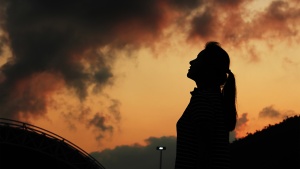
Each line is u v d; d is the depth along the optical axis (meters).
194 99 4.87
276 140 56.84
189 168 4.74
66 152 78.19
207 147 4.62
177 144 4.88
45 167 80.12
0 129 74.19
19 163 78.88
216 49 5.21
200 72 5.14
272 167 45.81
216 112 4.86
